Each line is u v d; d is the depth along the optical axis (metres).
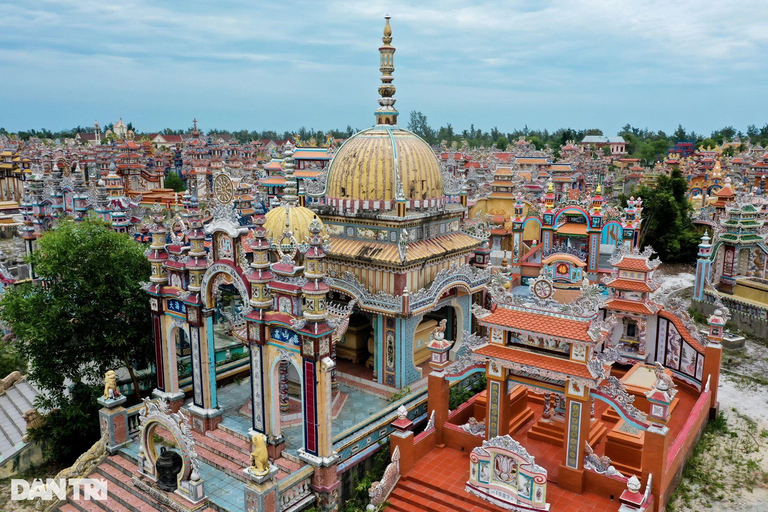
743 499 20.95
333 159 28.72
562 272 39.47
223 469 20.94
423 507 19.20
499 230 51.75
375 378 26.33
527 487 17.98
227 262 21.67
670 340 28.70
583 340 18.44
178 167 125.19
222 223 21.61
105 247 25.64
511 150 129.25
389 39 28.95
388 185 26.66
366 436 21.38
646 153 175.88
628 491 17.47
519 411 24.02
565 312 19.45
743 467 22.94
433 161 28.61
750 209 42.09
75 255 24.77
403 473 20.56
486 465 18.83
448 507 18.97
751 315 37.25
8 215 69.94
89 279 24.69
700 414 24.52
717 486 21.72
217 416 23.17
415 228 26.81
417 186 27.17
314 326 18.86
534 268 44.97
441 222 28.72
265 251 20.47
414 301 24.59
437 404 22.27
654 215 57.88
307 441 19.84
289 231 22.39
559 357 19.44
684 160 123.69
